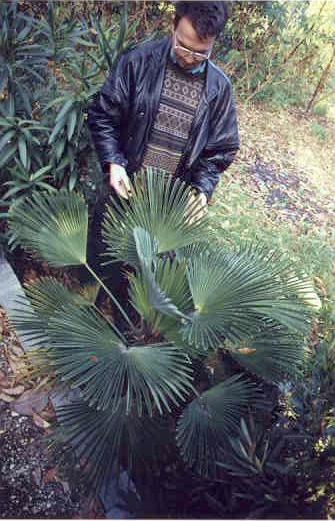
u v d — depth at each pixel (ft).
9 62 9.16
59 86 10.46
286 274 7.41
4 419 8.33
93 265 9.77
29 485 7.73
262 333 7.52
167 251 7.65
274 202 16.10
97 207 9.55
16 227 7.75
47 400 8.66
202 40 6.92
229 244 12.89
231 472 6.63
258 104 20.68
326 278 13.07
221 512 6.98
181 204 7.36
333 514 6.37
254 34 19.02
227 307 6.56
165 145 8.31
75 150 9.86
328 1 22.84
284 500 6.43
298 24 21.02
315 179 18.10
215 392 7.01
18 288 9.80
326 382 7.24
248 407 7.29
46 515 7.52
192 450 6.56
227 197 14.97
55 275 10.88
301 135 20.27
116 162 8.23
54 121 9.91
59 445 7.01
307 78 22.88
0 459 7.90
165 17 15.66
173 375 6.22
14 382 8.75
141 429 6.93
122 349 6.48
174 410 7.96
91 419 6.89
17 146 9.53
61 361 6.23
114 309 10.23
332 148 20.36
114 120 8.25
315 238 14.99
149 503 7.42
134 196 7.48
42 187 10.10
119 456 6.90
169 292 6.90
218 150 8.66
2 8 9.23
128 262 7.25
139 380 6.13
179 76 7.79
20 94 9.67
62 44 9.77
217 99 8.05
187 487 7.59
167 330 7.00
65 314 6.64
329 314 10.69
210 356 8.31
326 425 6.82
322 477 6.44
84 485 7.16
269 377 7.41
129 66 7.82
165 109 7.97
